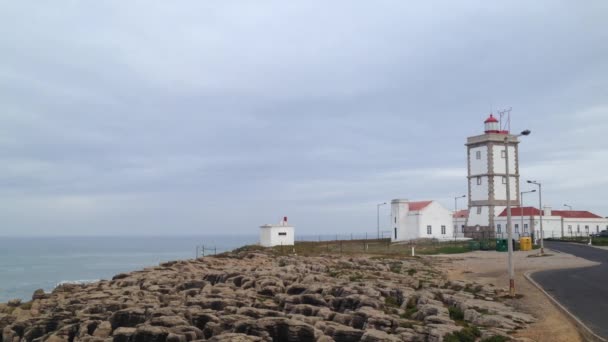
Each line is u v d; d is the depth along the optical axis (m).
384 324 26.88
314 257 63.72
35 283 105.75
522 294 34.53
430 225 100.12
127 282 47.12
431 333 24.34
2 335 34.09
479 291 36.03
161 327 27.23
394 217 104.50
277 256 69.06
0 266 151.38
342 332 25.58
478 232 102.12
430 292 34.78
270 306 32.56
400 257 64.81
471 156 105.81
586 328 25.06
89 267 144.75
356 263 55.25
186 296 37.56
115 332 27.95
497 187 102.19
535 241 92.69
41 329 33.09
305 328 25.62
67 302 38.69
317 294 34.12
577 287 37.09
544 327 25.81
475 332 24.81
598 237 99.44
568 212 110.44
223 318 28.11
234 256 70.75
